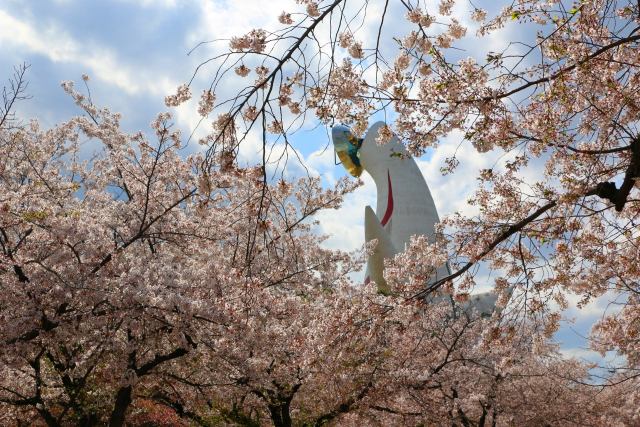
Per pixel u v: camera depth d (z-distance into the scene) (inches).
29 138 706.2
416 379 618.8
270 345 531.5
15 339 483.8
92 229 528.1
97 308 507.2
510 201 370.6
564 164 351.9
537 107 336.5
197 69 222.7
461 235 372.8
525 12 310.7
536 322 368.8
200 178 248.2
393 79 305.3
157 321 509.0
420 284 388.5
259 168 252.1
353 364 528.1
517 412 797.9
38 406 551.8
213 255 604.1
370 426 679.7
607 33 317.1
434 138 323.0
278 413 652.7
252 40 244.8
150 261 532.1
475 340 728.3
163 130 551.8
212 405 666.8
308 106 288.7
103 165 759.1
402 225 1567.4
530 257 375.9
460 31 303.9
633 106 317.1
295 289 655.1
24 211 509.0
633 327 476.7
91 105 761.0
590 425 837.8
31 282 485.1
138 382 560.4
